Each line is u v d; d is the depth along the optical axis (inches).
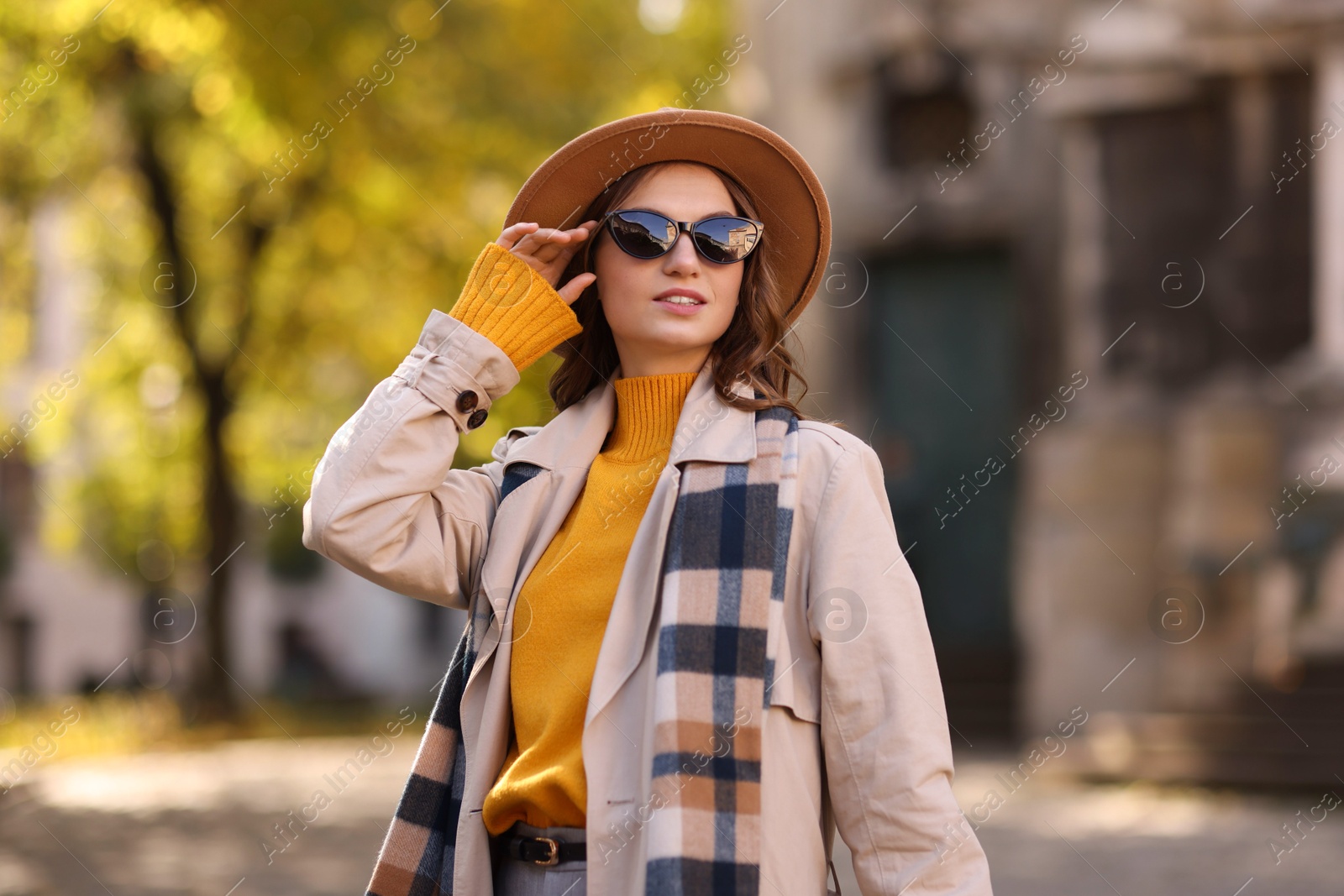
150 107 713.6
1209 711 536.1
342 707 1254.3
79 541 1366.9
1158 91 593.3
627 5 767.1
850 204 702.5
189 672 932.0
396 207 813.9
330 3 582.6
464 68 708.7
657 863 96.6
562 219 120.0
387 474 110.4
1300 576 534.0
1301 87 569.9
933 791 97.4
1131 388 595.8
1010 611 671.8
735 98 742.5
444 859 109.4
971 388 685.9
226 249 871.7
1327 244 560.7
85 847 408.8
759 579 101.8
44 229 927.0
